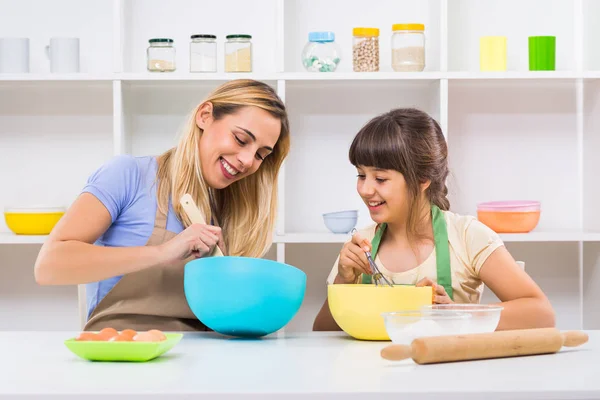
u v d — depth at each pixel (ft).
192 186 6.04
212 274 4.91
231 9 10.12
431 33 9.89
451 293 6.19
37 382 3.27
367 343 4.68
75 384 3.22
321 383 3.22
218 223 6.52
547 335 4.03
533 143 10.25
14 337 4.84
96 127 10.14
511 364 3.74
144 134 10.04
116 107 9.22
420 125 6.27
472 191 10.22
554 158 10.25
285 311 4.98
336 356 4.08
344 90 10.10
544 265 10.35
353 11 10.12
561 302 10.35
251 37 9.34
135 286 5.73
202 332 5.40
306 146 10.14
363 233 6.75
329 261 10.18
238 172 6.09
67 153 10.14
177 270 5.76
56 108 10.11
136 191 6.03
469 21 10.17
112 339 3.97
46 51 9.65
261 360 3.92
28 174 10.13
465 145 10.21
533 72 9.26
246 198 6.48
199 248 5.42
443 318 4.08
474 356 3.82
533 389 3.09
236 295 4.86
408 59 9.30
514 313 5.61
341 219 9.23
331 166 10.14
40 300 10.19
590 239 9.25
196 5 10.11
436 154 6.32
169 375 3.45
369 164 6.12
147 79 9.16
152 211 6.01
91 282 5.49
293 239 9.08
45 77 9.20
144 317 5.70
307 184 10.14
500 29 10.18
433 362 3.73
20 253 10.18
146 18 10.07
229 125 5.98
